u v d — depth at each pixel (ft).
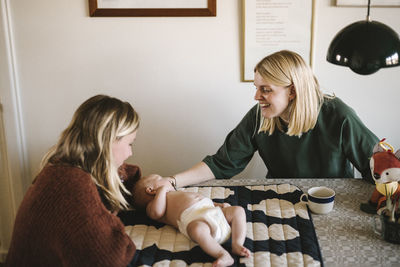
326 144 4.92
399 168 3.68
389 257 3.33
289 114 4.82
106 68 6.34
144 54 6.27
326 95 5.12
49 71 6.37
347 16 6.01
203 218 3.62
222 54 6.23
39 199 2.97
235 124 6.57
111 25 6.15
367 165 4.81
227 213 3.81
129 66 6.33
